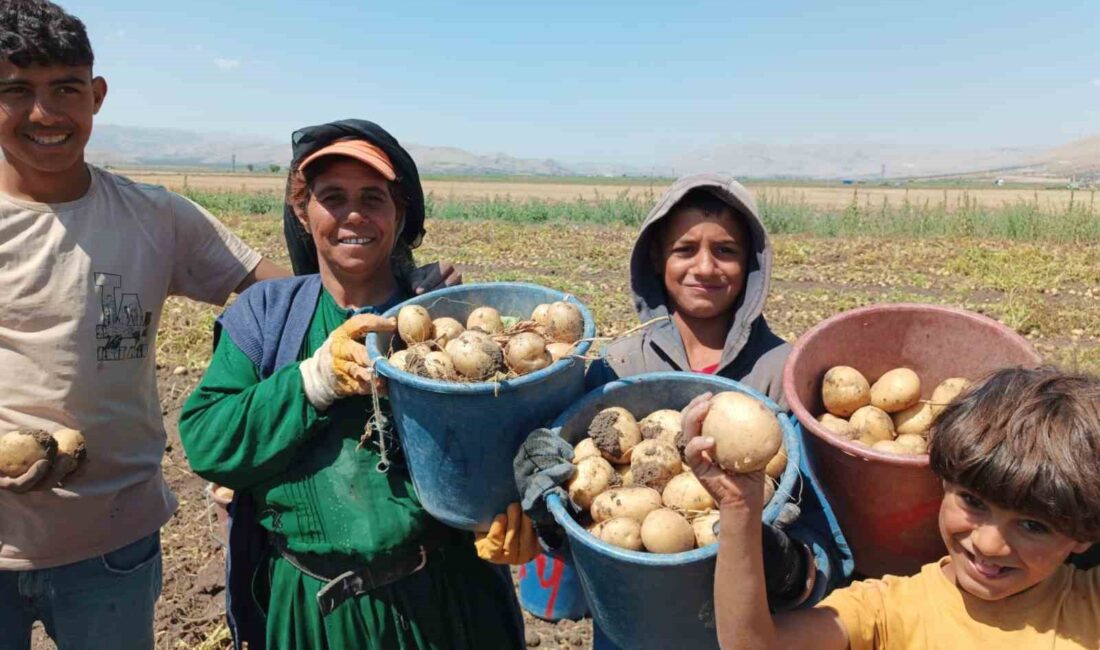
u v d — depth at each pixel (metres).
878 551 2.05
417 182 2.61
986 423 1.64
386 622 2.39
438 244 21.31
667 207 2.42
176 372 8.20
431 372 2.01
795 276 15.41
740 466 1.57
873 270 16.08
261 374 2.45
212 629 4.15
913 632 1.83
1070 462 1.53
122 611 2.76
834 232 24.20
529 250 19.95
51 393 2.52
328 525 2.33
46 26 2.29
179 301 11.69
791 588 1.77
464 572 2.56
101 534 2.65
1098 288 13.73
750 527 1.61
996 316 11.47
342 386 2.14
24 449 2.38
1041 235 21.64
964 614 1.80
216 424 2.25
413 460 2.12
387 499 2.34
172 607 4.32
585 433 2.12
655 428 2.05
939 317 2.28
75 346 2.54
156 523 2.84
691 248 2.42
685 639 1.80
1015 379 1.72
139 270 2.69
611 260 18.08
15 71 2.29
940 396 2.18
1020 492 1.57
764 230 2.38
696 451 1.61
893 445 2.04
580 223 30.33
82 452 2.53
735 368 2.52
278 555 2.50
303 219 2.61
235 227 24.94
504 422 1.99
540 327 2.26
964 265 16.00
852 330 2.33
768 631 1.64
